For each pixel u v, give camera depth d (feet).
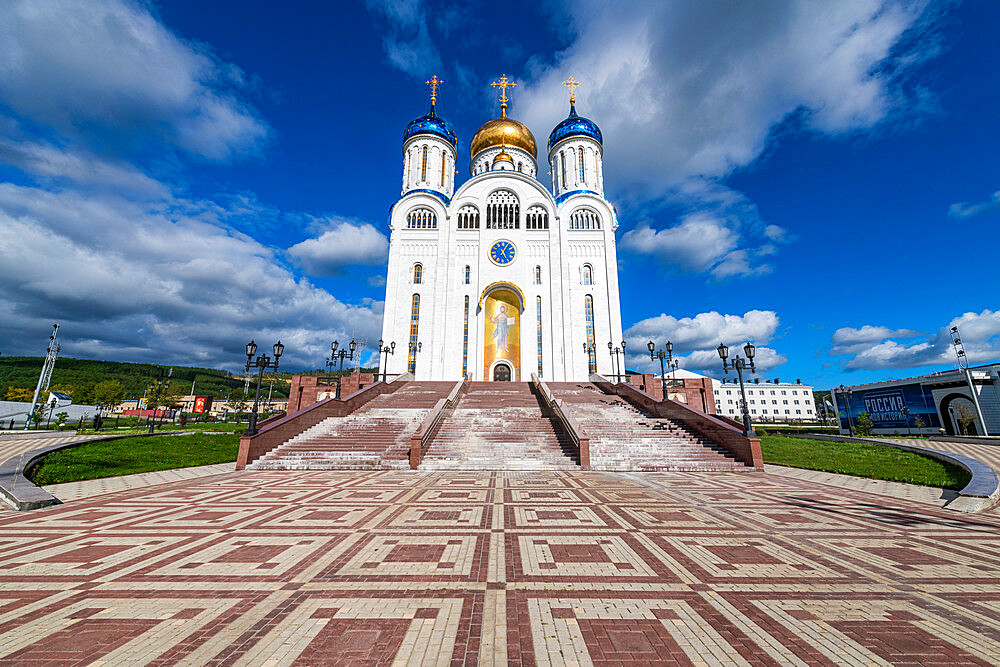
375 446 56.13
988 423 96.12
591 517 25.99
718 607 13.55
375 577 16.01
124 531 22.57
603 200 143.84
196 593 14.48
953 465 44.27
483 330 133.59
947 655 10.68
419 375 126.62
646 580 15.83
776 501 31.27
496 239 140.46
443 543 20.43
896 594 14.61
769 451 61.62
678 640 11.48
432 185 148.77
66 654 10.56
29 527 23.53
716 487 37.65
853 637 11.61
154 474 45.47
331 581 15.58
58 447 51.24
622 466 49.90
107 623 12.28
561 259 137.49
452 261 137.39
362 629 12.03
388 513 26.94
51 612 12.93
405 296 134.62
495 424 64.80
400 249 138.51
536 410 73.92
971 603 13.87
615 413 73.15
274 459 52.19
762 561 17.99
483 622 12.49
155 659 10.40
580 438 51.01
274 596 14.24
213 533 22.18
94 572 16.46
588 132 156.04
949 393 102.63
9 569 16.75
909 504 30.27
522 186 146.00
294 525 23.85
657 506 29.35
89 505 29.63
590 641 11.40
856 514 27.04
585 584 15.43
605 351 130.31
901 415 111.34
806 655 10.68
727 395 249.55
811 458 55.01
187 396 272.51
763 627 12.21
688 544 20.42
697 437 58.34
